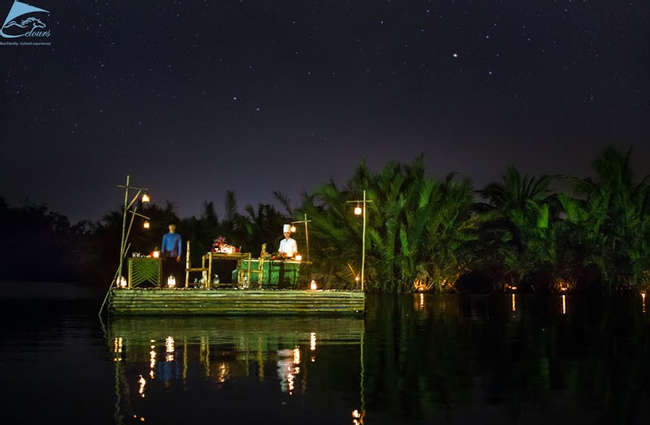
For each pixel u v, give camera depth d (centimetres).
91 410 575
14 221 4925
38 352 905
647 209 2952
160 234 3322
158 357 863
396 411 587
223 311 1516
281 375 741
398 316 1606
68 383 687
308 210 3027
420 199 2984
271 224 3228
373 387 687
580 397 651
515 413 585
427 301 2330
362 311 1574
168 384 686
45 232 4978
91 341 1024
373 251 2992
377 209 2953
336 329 1245
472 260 3097
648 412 591
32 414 561
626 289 2912
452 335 1167
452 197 3022
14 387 668
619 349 995
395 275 3048
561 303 2220
